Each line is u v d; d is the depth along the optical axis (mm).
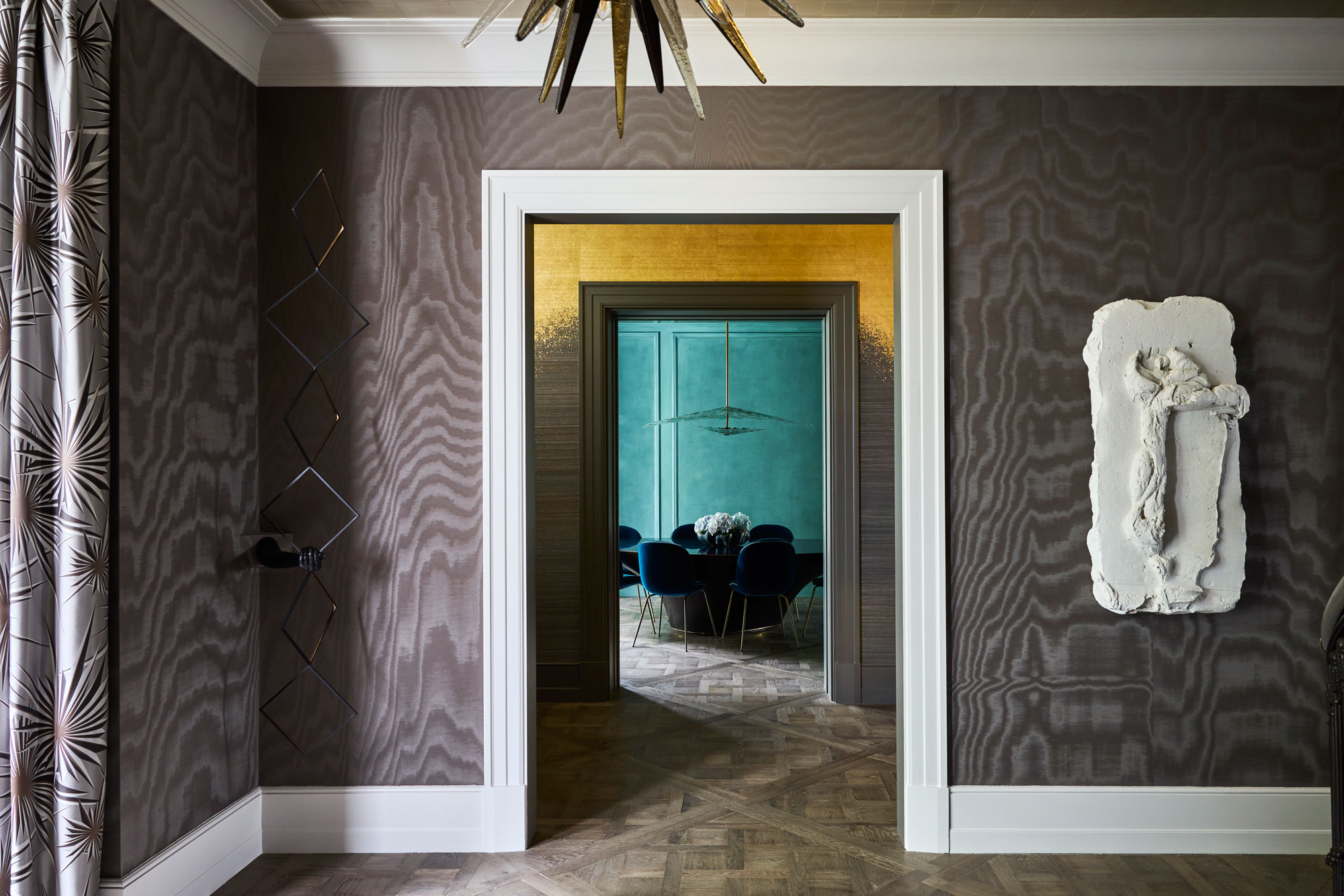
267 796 3025
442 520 3029
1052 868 2859
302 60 3004
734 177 3000
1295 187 2975
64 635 2125
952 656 3006
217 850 2752
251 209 3006
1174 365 2852
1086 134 2988
